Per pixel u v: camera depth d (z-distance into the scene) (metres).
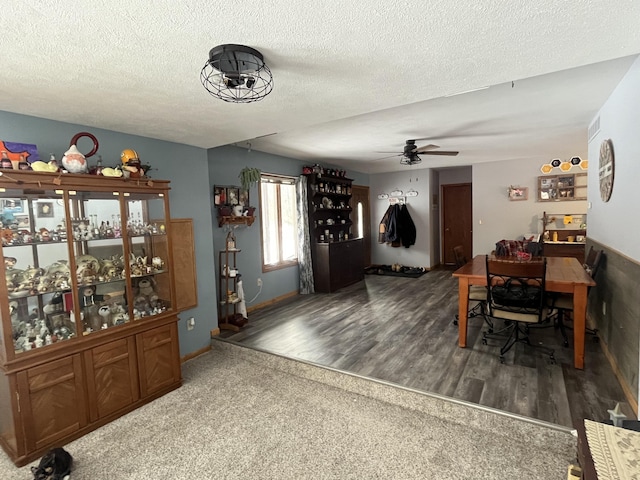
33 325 2.29
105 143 2.90
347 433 2.32
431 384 2.63
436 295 5.37
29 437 2.14
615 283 2.73
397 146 4.91
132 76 1.85
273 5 1.25
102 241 2.63
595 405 2.27
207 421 2.51
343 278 6.10
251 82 1.81
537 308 2.90
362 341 3.54
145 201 2.93
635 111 2.25
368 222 8.10
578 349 2.79
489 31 1.48
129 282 2.73
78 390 2.36
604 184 3.11
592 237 3.73
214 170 4.29
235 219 4.37
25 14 1.25
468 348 3.28
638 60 2.18
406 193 7.72
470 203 7.94
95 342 2.45
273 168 5.28
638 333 2.16
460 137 4.47
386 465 2.01
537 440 2.12
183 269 3.54
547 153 5.88
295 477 1.95
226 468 2.03
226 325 4.04
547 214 6.29
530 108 3.26
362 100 2.34
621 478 0.97
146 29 1.39
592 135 3.71
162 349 2.89
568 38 1.55
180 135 3.17
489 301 3.11
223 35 1.46
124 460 2.12
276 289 5.30
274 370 3.29
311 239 5.83
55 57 1.61
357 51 1.64
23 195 2.20
